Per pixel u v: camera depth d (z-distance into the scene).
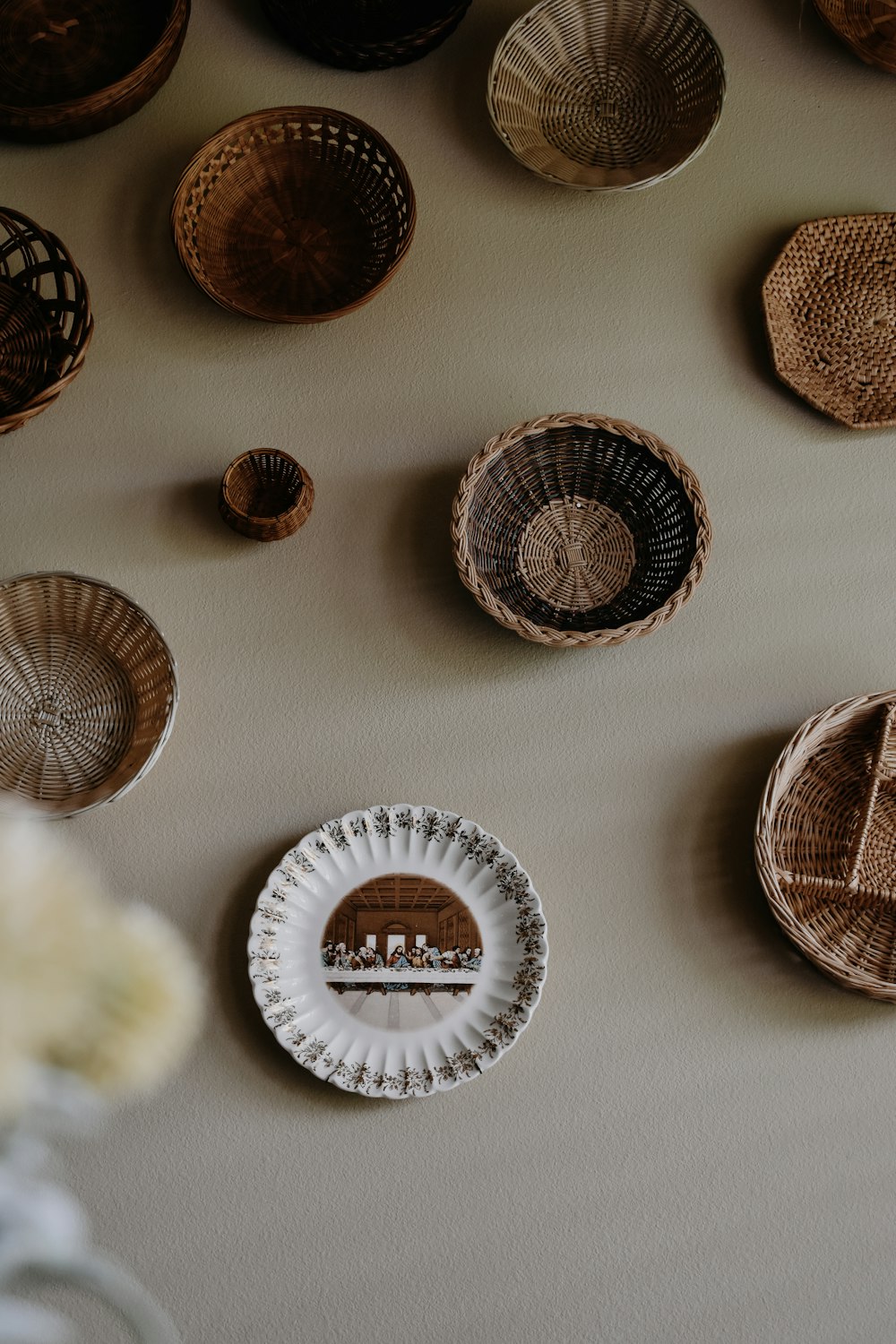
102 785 1.53
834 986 1.54
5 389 1.59
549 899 1.55
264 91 1.68
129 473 1.61
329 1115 1.50
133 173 1.66
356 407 1.63
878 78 1.73
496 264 1.67
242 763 1.56
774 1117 1.52
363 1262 1.49
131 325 1.63
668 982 1.54
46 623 1.56
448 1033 1.51
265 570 1.60
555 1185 1.50
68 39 1.66
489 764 1.58
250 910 1.54
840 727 1.56
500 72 1.66
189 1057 1.51
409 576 1.61
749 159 1.70
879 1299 1.50
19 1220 0.81
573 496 1.62
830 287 1.68
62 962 0.71
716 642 1.61
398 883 1.54
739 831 1.57
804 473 1.65
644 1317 1.49
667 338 1.67
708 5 1.73
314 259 1.65
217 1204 1.49
